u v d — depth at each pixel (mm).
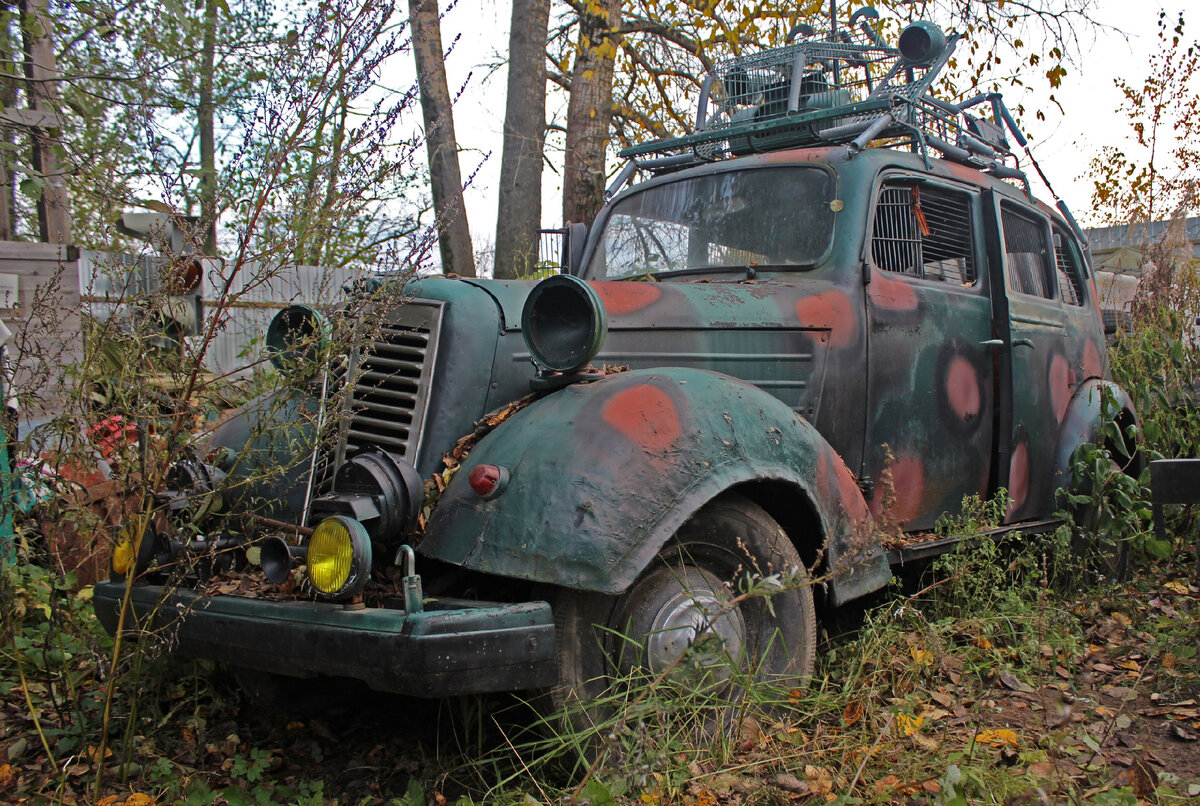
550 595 2533
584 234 4578
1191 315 6594
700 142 4426
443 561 2523
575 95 8539
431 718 3223
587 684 2518
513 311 3002
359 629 2283
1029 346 4336
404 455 2787
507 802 2461
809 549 3129
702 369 3088
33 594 3455
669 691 2592
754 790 2432
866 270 3615
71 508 2873
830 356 3475
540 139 8641
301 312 3100
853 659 3178
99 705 3162
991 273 4242
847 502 3082
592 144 8516
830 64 4598
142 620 2670
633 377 2783
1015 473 4262
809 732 2805
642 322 3156
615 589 2340
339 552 2328
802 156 3932
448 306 2906
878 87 4363
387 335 2906
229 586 2660
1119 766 2635
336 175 2805
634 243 4309
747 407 2852
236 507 2969
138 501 2688
